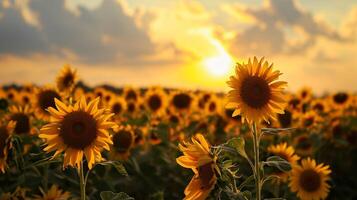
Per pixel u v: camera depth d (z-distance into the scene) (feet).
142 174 41.24
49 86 41.83
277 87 21.38
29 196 32.17
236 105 21.25
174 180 42.45
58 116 22.27
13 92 74.28
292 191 32.83
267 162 20.43
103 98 62.85
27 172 32.01
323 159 58.23
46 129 22.06
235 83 21.34
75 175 33.40
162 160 45.01
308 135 54.60
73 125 21.98
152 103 62.80
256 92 21.16
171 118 59.52
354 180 54.19
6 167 26.91
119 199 20.71
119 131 38.52
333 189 50.70
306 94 80.23
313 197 32.14
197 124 56.24
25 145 33.50
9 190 31.04
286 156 33.19
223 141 52.75
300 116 59.57
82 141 21.89
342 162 58.70
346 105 82.12
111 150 38.47
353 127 65.00
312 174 32.30
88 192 33.96
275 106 21.24
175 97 63.05
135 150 45.57
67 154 21.98
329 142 59.47
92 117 22.22
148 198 38.93
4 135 26.78
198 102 71.92
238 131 56.70
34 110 41.50
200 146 17.94
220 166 17.70
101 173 35.04
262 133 21.11
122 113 61.41
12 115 36.37
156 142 49.21
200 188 17.69
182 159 18.03
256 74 21.47
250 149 40.27
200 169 17.69
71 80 45.32
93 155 21.93
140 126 52.90
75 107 22.34
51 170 33.14
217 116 59.47
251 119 21.11
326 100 82.84
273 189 32.96
